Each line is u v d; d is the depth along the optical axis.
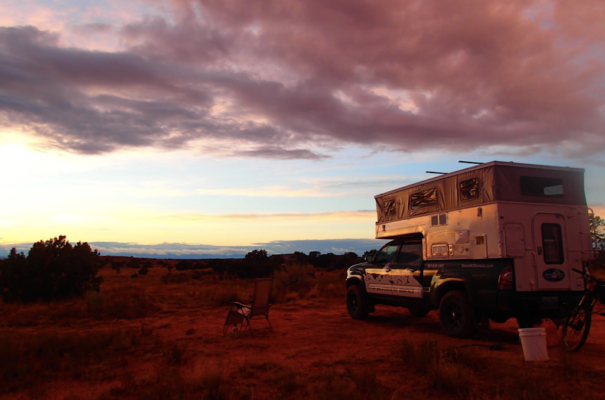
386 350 7.39
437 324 10.55
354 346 7.96
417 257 9.95
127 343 8.01
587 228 8.16
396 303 10.46
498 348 7.26
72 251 18.67
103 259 105.69
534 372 5.67
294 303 15.66
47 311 13.96
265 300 9.80
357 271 11.85
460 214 8.56
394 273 10.34
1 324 11.58
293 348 7.94
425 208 9.73
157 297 17.84
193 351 7.73
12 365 6.47
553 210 7.97
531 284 7.55
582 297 7.21
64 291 17.81
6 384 5.81
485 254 7.86
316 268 59.34
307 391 5.12
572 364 5.76
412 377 5.65
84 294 17.50
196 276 45.38
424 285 9.41
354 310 11.77
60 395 5.42
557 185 8.25
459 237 8.49
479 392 4.98
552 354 6.88
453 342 7.77
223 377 5.54
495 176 7.81
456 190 8.76
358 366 6.25
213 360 6.75
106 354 7.46
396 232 10.77
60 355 7.49
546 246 7.85
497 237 7.61
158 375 5.74
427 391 5.11
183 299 16.75
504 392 4.88
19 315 13.04
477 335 8.62
